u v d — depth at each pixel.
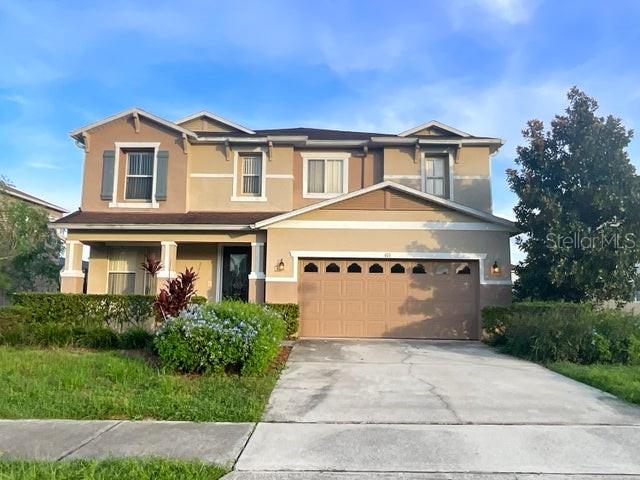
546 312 11.95
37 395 7.47
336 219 14.88
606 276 12.88
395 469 5.01
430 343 13.71
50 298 14.27
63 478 4.53
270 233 14.99
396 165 17.25
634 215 13.01
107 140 17.19
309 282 14.87
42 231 19.03
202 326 9.05
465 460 5.27
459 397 7.84
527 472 4.96
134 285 17.28
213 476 4.74
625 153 13.28
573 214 13.29
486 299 14.41
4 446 5.54
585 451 5.55
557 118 14.31
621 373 9.34
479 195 17.00
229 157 17.33
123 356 10.21
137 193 17.16
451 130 17.41
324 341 13.80
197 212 17.02
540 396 7.93
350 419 6.70
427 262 14.79
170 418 6.69
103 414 6.78
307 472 4.92
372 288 14.77
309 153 17.64
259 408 7.07
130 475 4.59
